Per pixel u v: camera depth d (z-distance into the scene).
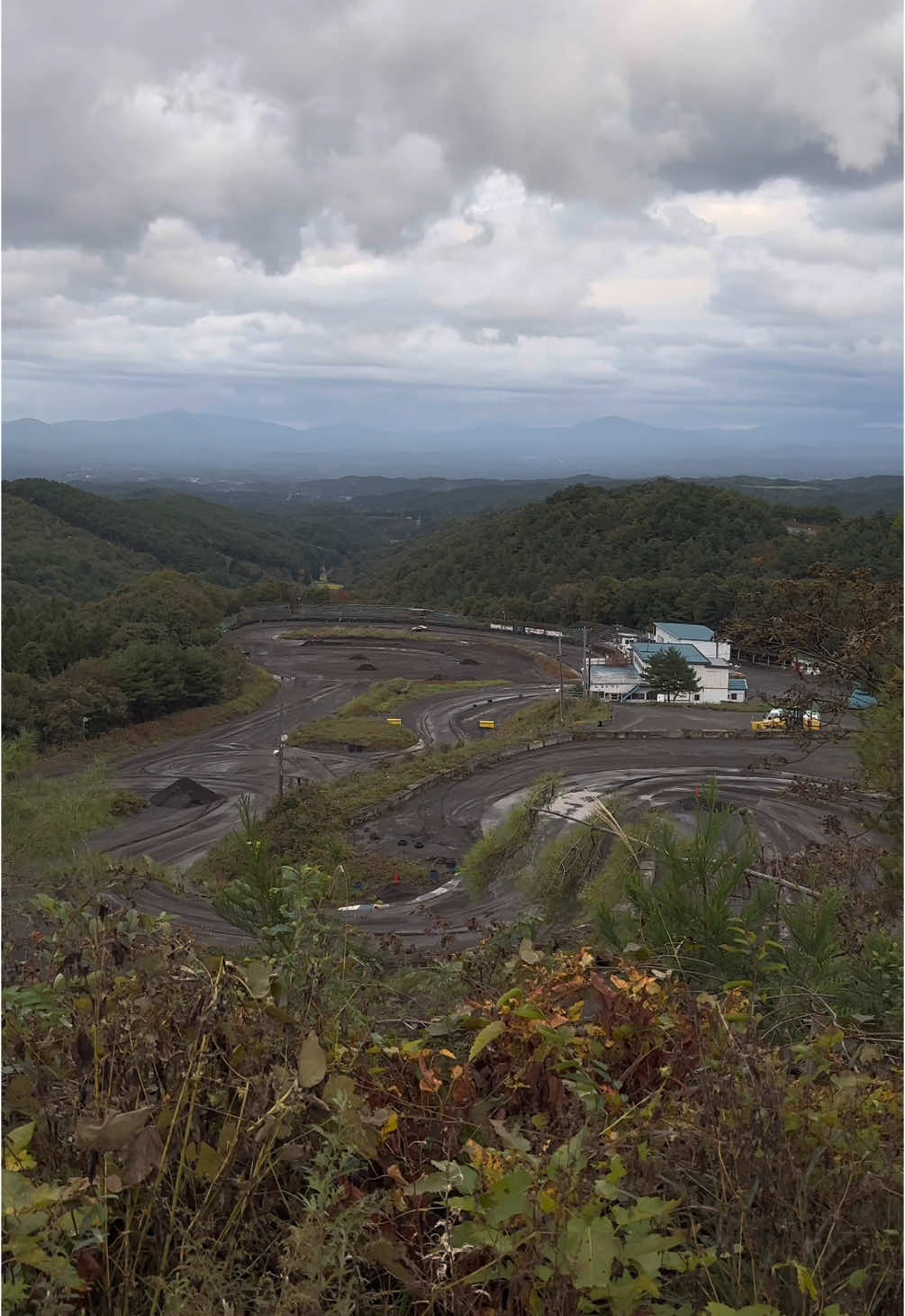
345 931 2.82
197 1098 1.79
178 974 2.00
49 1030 2.04
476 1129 1.88
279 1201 1.75
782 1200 1.56
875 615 8.41
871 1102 1.79
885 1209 1.60
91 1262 1.55
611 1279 1.52
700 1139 1.70
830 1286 1.50
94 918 2.19
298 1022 2.06
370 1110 1.89
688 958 3.17
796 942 3.38
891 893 6.09
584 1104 1.80
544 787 7.73
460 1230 1.52
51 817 11.82
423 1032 2.33
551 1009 2.21
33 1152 1.77
